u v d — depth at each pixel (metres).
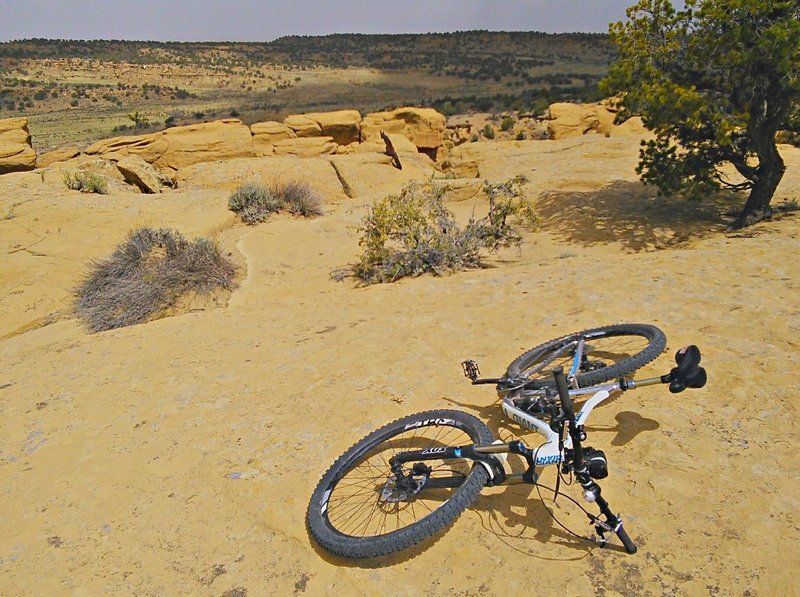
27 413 5.49
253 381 5.53
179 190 18.28
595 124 33.22
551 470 3.59
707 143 14.02
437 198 12.53
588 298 6.56
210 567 3.25
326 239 13.88
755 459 3.43
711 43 11.10
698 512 3.09
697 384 3.12
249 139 23.89
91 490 4.11
